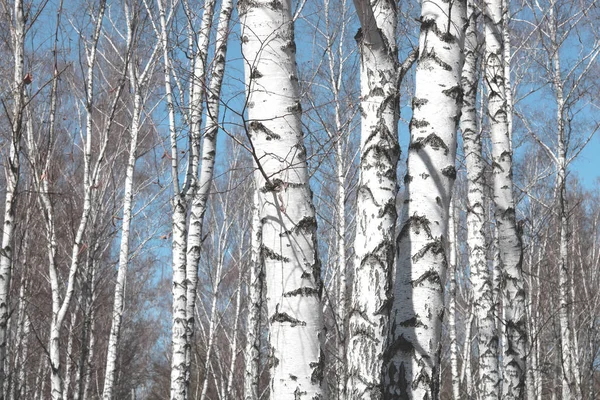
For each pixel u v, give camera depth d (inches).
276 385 136.4
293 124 145.3
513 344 285.4
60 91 377.7
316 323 138.3
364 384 152.6
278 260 139.5
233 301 922.1
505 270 291.9
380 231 160.6
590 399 476.4
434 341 152.8
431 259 155.7
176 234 331.9
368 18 161.6
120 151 523.5
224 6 297.4
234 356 732.0
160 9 313.3
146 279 1074.1
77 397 627.8
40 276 591.5
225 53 297.9
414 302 153.8
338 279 673.0
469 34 255.1
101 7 372.8
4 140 330.3
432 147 161.0
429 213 157.6
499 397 305.7
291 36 150.7
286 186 141.3
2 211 522.6
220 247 791.7
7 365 605.3
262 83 146.3
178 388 319.9
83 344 641.6
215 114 302.0
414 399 149.6
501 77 306.5
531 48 452.1
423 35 168.6
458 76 165.9
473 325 773.3
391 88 168.6
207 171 333.1
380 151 165.0
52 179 337.4
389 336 155.4
